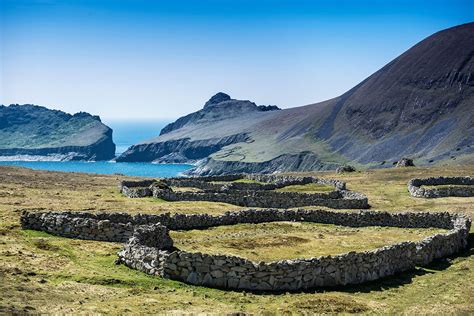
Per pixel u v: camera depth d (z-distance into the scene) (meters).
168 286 29.53
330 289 32.16
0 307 22.14
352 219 56.25
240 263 30.83
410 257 39.16
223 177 96.88
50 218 40.38
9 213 44.97
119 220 45.03
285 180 90.31
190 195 64.38
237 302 27.98
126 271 31.52
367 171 127.50
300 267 31.77
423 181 89.75
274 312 26.39
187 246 40.03
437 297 31.36
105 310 23.84
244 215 52.91
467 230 49.44
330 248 41.53
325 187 85.31
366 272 34.69
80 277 29.05
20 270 28.77
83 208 52.38
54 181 89.00
